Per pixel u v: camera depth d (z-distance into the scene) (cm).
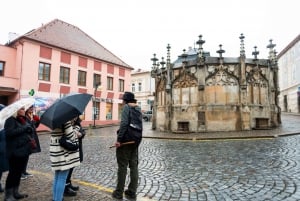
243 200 507
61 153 477
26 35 2825
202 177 690
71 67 3284
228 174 710
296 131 1698
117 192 527
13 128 513
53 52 3081
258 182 622
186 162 897
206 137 1603
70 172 545
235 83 2003
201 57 2023
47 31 3294
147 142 1548
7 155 513
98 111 3647
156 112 2402
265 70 2116
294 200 495
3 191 588
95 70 3616
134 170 540
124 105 554
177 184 634
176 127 2133
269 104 2086
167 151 1161
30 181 653
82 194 545
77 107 475
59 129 482
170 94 2181
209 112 1988
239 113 1970
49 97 3006
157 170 791
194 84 2062
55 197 475
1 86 2658
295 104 4806
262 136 1509
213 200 514
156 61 2455
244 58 1995
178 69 2164
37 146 688
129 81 4200
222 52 2020
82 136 584
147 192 578
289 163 809
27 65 2819
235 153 1034
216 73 2012
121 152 532
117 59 4106
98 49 3925
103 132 2442
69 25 3950
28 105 562
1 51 2778
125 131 527
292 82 4959
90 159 1001
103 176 730
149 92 5756
